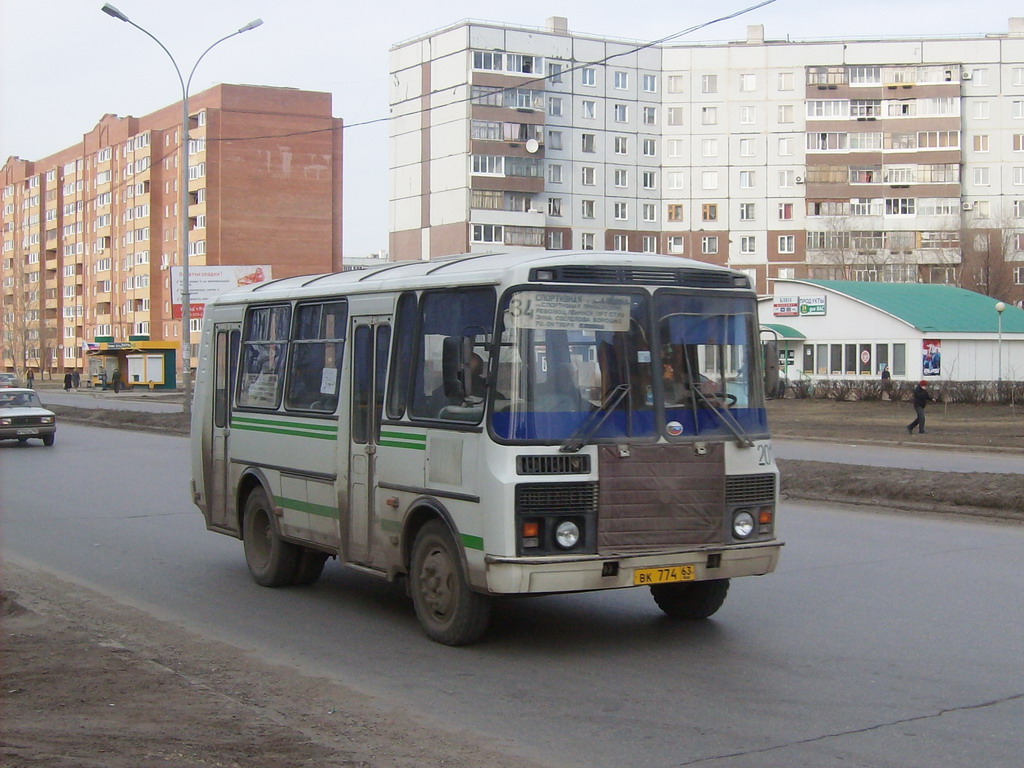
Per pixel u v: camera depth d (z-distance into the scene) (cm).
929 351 5312
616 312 807
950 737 623
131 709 658
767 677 756
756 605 992
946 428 3456
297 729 634
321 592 1088
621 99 8269
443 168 7875
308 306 1039
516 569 754
